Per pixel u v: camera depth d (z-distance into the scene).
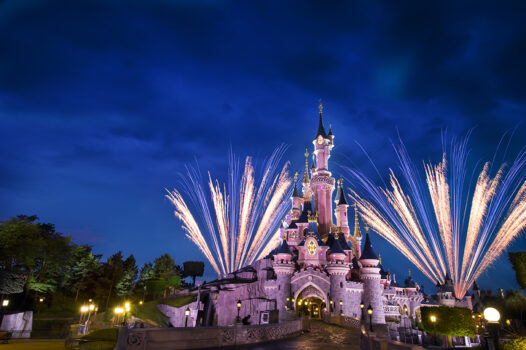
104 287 75.44
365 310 70.50
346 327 46.78
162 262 95.94
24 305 59.97
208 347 19.92
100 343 20.16
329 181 91.12
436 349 34.75
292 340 28.50
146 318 63.38
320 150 95.50
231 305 76.75
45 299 65.88
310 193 105.31
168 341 17.72
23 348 22.09
